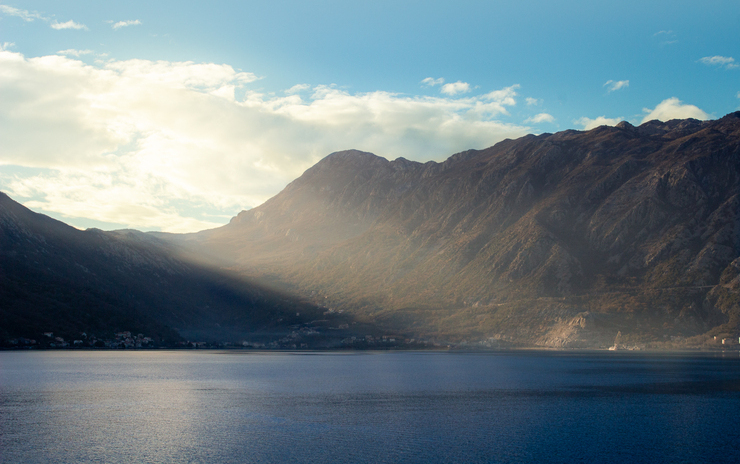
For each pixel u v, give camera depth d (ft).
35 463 270.05
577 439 314.96
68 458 277.44
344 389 518.78
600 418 372.38
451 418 370.32
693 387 527.40
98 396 466.29
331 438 314.14
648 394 481.46
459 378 617.62
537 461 273.95
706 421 363.35
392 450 290.35
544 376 634.84
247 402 435.94
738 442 310.04
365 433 326.03
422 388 525.75
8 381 568.41
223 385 549.13
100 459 275.39
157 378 611.06
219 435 320.70
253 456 279.08
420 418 370.12
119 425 347.36
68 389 510.99
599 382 570.46
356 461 271.69
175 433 325.83
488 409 404.77
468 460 274.98
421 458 277.23
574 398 459.32
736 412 394.52
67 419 365.40
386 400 447.01
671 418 372.79
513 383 564.71
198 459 274.98
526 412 392.88
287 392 495.41
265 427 341.62
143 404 425.28
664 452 290.35
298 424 350.43
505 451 290.15
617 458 280.31
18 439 311.68
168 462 270.87
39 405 419.13
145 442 305.73
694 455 285.43
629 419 368.68
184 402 435.12
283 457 277.85
